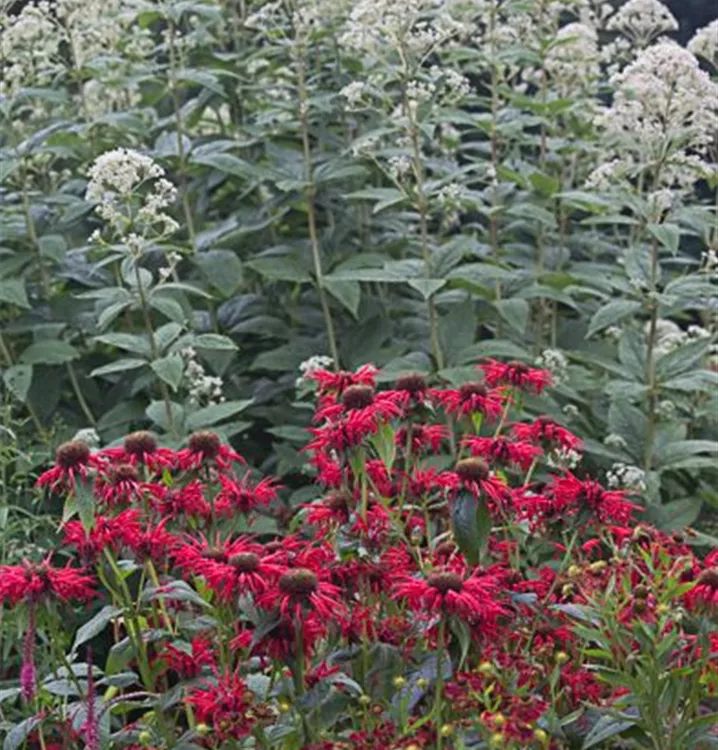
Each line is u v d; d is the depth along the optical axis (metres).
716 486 7.21
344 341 7.25
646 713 3.72
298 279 7.02
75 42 7.97
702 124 6.50
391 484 4.36
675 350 6.64
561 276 7.35
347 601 3.94
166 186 6.23
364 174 7.37
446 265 6.76
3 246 7.55
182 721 4.56
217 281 7.05
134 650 3.88
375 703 3.80
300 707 3.64
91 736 3.66
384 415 3.91
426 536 4.45
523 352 6.79
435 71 6.91
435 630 3.73
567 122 8.35
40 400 7.06
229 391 7.37
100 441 7.02
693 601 3.79
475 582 3.57
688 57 6.36
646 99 6.46
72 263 7.41
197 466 4.11
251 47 8.47
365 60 7.86
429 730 3.66
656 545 3.96
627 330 6.85
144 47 8.49
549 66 8.02
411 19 6.68
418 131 6.92
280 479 7.09
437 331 6.91
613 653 3.94
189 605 4.07
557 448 4.49
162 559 3.88
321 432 3.95
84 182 7.79
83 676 4.02
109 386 7.61
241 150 8.18
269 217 7.66
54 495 6.66
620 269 7.68
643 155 6.99
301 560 3.78
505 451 4.12
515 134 7.82
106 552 3.80
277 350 7.24
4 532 5.75
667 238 6.17
